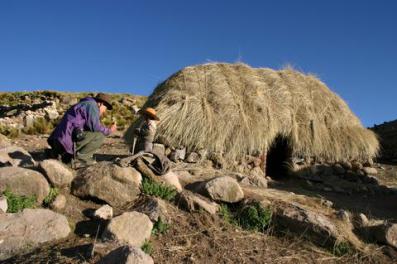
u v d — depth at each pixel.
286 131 11.39
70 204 5.91
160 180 6.67
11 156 6.91
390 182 11.73
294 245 6.04
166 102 10.91
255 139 10.62
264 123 10.94
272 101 11.54
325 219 6.39
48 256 4.62
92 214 5.68
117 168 6.34
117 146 13.93
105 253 4.63
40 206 5.75
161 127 10.41
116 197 6.11
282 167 11.79
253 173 10.39
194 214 6.18
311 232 6.18
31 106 23.83
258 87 11.60
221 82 11.39
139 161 6.71
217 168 10.14
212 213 6.29
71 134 7.00
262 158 10.72
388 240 6.24
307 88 12.48
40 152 10.76
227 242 5.71
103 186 6.14
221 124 10.55
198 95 11.02
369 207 9.13
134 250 4.24
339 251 6.01
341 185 11.23
